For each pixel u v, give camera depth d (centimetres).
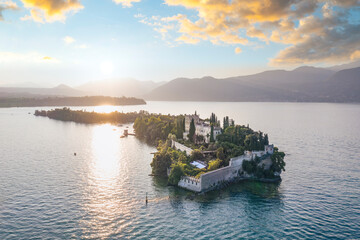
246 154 13188
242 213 9012
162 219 8438
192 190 10894
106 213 8738
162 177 12619
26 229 7644
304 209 9406
